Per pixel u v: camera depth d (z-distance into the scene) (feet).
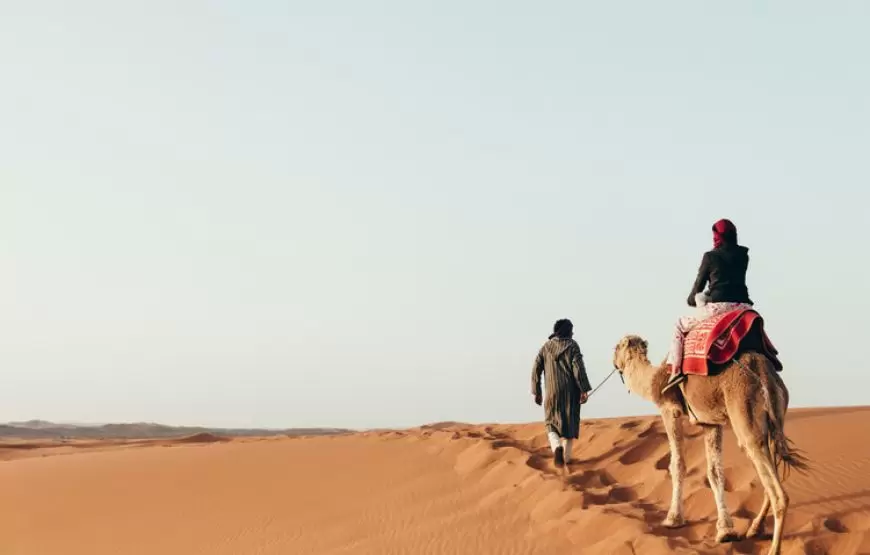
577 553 34.01
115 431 341.00
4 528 53.26
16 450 120.47
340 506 46.16
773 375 29.07
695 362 30.09
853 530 30.60
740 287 31.14
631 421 49.14
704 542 31.42
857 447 39.24
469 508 41.22
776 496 27.61
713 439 31.68
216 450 63.77
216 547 44.86
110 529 50.29
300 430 286.66
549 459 45.62
